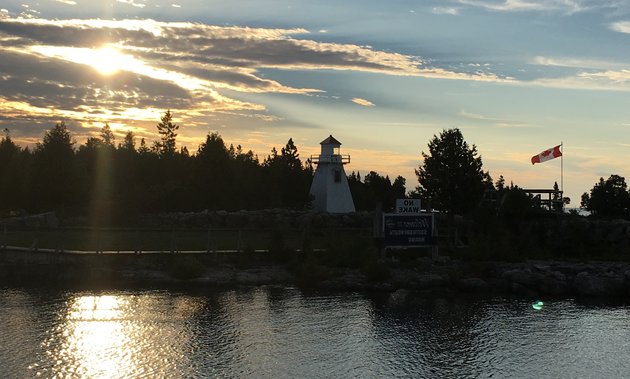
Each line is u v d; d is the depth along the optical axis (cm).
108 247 5344
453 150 6681
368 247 5388
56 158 9262
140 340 3209
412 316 3862
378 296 4431
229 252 5150
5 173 9106
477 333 3497
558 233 5978
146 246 5497
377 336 3400
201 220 7450
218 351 3070
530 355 3119
